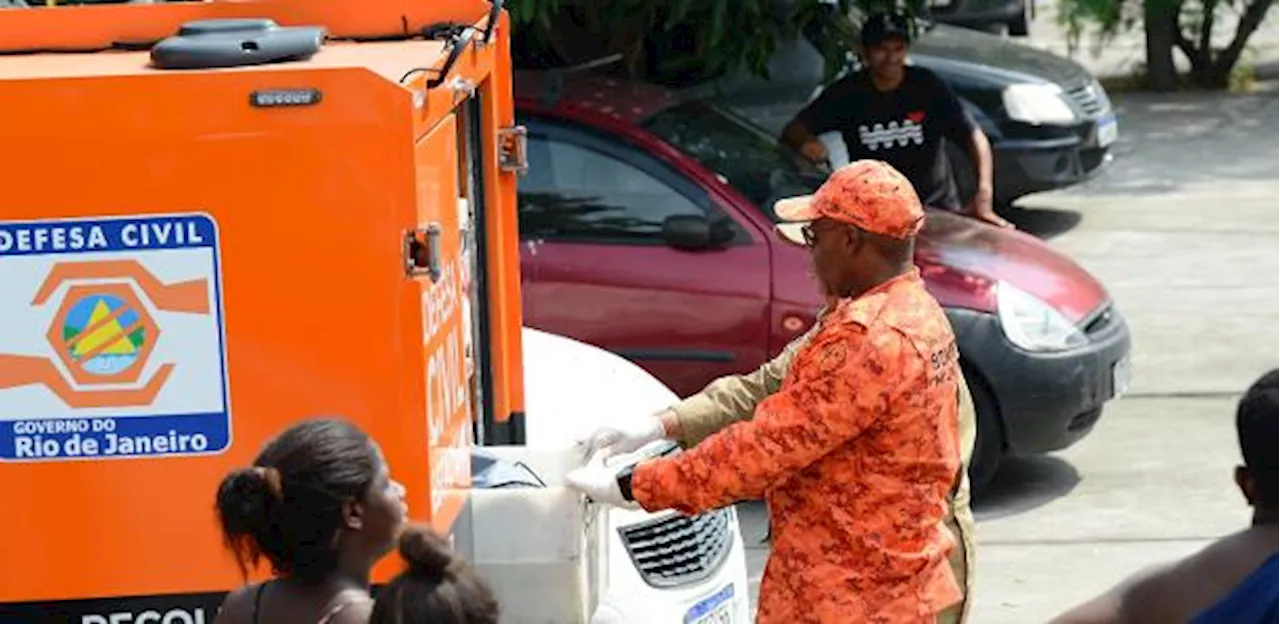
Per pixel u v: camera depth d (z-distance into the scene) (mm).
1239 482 4746
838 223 5945
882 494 5945
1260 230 18188
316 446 4523
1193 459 12195
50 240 5320
